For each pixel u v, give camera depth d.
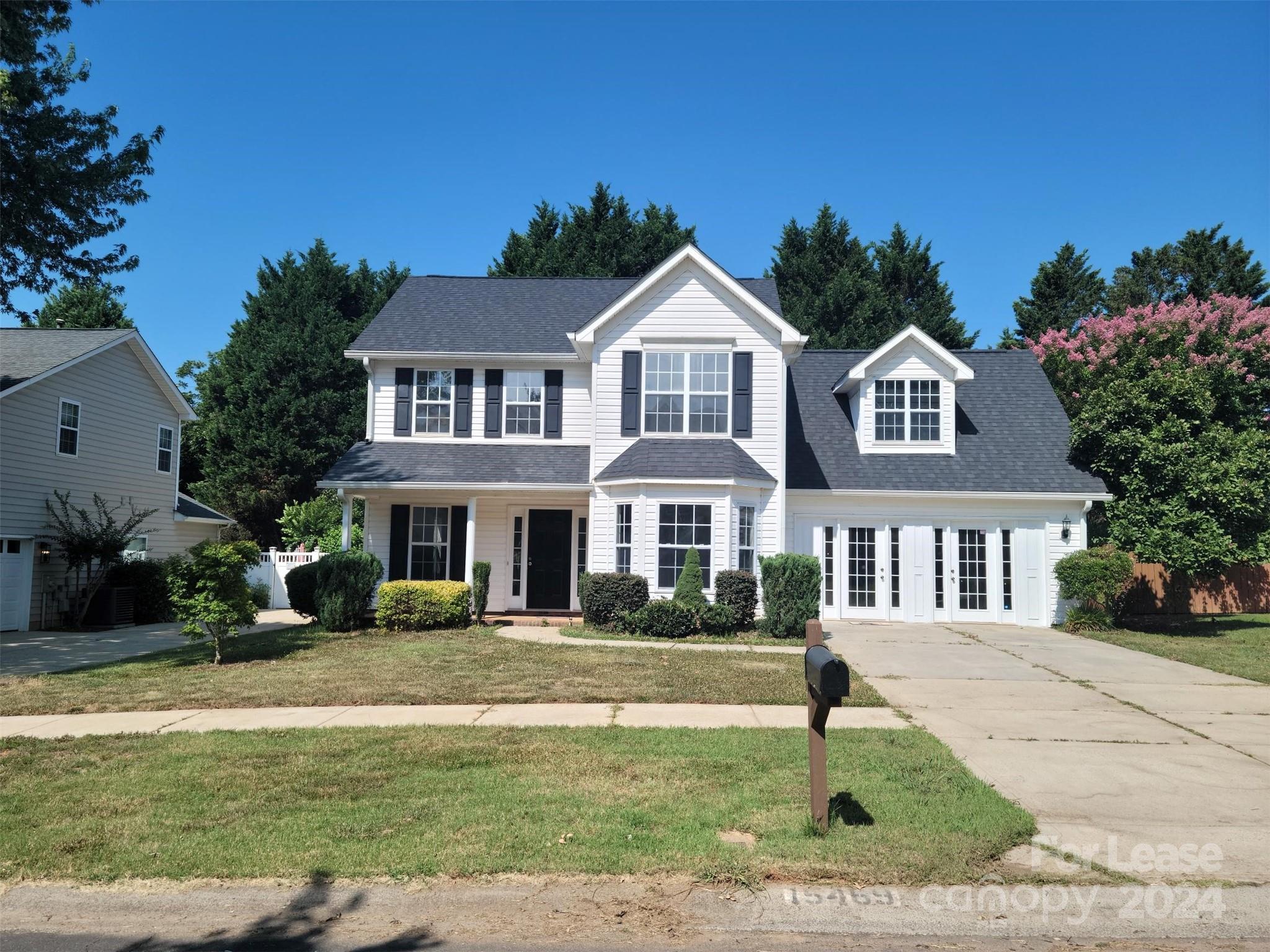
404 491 19.00
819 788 5.75
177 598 12.95
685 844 5.52
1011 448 20.25
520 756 7.60
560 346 19.86
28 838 5.70
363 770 7.19
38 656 14.59
